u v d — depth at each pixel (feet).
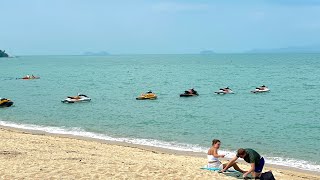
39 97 216.95
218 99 200.54
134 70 534.37
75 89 269.44
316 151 85.56
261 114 146.72
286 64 643.04
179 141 94.99
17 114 146.72
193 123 125.49
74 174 45.03
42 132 105.29
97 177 44.34
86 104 181.37
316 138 101.24
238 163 68.23
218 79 348.79
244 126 120.16
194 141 95.35
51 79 374.22
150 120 131.54
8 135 87.30
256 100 194.59
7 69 590.55
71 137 97.55
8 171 45.62
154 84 306.96
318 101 187.73
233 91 242.58
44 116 141.49
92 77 399.44
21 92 249.55
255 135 105.60
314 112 151.12
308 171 67.10
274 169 66.59
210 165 53.83
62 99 205.26
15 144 71.46
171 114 146.61
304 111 154.30
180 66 639.35
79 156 60.29
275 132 110.42
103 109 162.40
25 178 42.73
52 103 185.78
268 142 96.22
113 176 45.14
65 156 59.16
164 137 100.32
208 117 139.13
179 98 206.80
